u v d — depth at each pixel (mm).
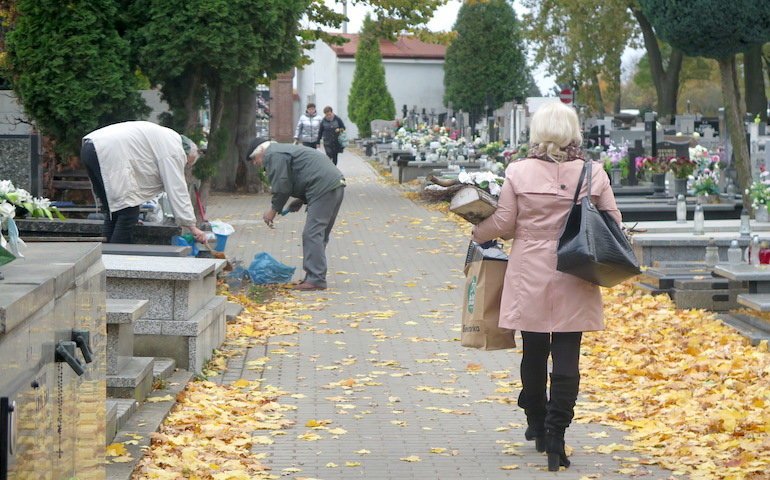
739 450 6930
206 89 17922
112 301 8133
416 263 16781
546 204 6605
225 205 25875
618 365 9805
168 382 8547
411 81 74250
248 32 16156
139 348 9039
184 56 16047
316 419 8000
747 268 11562
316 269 14203
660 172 21438
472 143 35281
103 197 11125
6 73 16531
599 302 6652
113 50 15938
